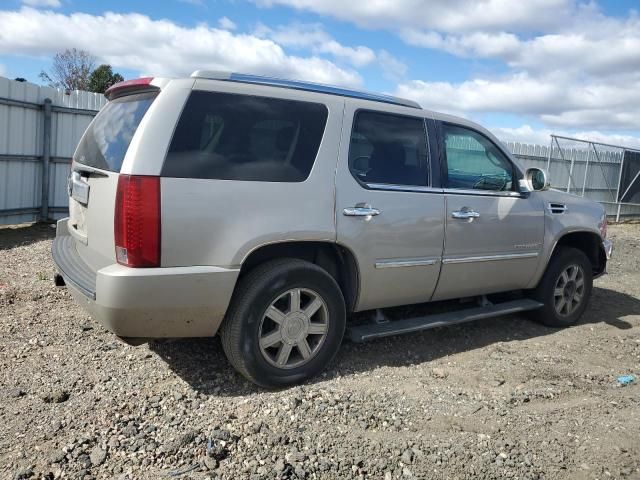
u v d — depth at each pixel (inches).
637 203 714.2
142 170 129.0
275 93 151.3
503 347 195.6
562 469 122.4
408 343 194.2
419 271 175.6
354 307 166.9
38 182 408.2
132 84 149.4
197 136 137.2
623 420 146.0
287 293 148.9
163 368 160.2
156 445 121.9
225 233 137.3
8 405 136.3
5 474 110.2
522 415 144.9
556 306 222.7
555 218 214.5
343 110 161.8
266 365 147.2
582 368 181.5
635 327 234.2
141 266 129.6
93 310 135.4
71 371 156.1
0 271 258.4
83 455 116.9
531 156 654.5
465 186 189.0
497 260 195.9
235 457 118.6
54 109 406.9
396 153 172.6
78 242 162.2
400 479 115.0
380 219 163.5
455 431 134.3
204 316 138.6
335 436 128.3
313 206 150.8
